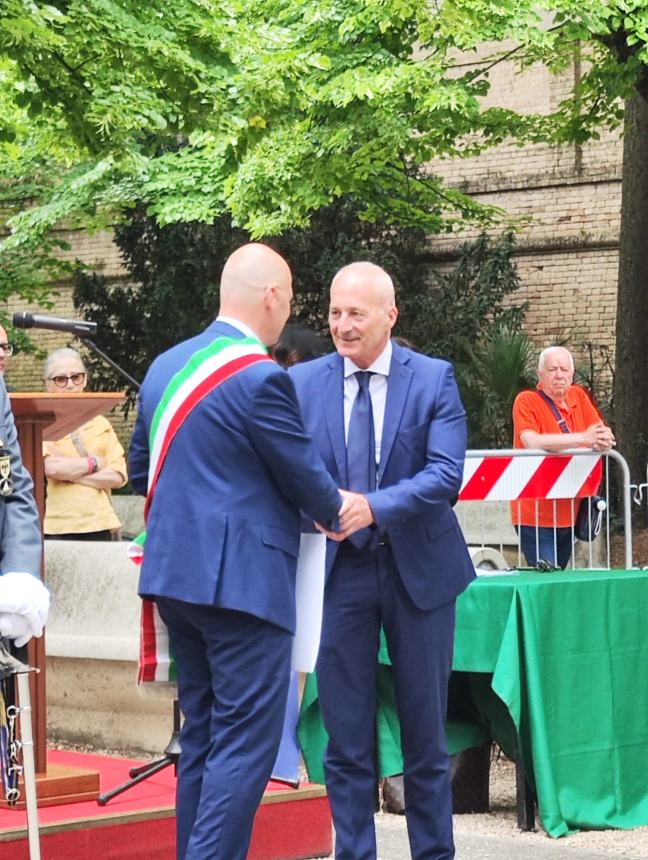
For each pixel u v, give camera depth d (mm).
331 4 13133
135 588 8148
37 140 16391
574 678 6273
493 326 18594
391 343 5023
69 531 8703
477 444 17234
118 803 5516
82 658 8234
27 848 4965
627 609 6508
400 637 4859
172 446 4203
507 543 11273
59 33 11148
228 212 18391
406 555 4816
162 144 17078
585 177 19859
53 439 5551
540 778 6082
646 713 6535
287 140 14125
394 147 13891
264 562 4133
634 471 15469
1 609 3900
